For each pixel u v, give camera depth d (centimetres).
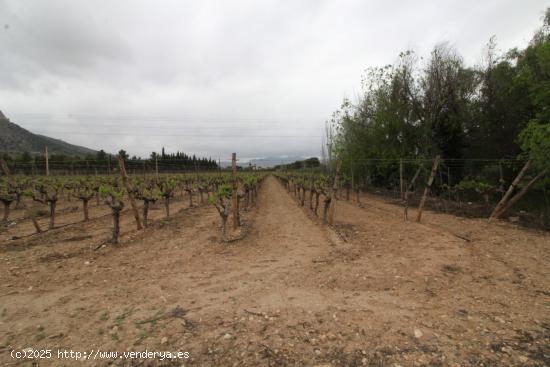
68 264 577
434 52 1930
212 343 306
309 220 1101
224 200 1199
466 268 536
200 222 1046
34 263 582
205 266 567
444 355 283
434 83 1909
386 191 2212
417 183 2064
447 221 1034
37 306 400
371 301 403
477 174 1847
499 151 1714
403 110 1978
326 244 734
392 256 615
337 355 285
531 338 310
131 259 613
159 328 337
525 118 1579
